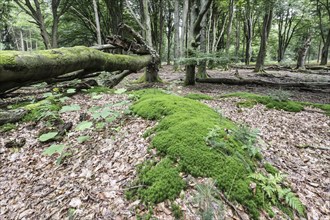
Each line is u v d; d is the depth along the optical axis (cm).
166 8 2731
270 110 548
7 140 357
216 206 188
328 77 1409
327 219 201
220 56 867
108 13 2381
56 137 360
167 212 196
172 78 1282
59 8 2075
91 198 230
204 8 830
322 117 499
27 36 3491
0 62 354
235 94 698
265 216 195
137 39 879
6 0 1575
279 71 1986
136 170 252
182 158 241
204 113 357
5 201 250
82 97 574
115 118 384
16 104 495
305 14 2736
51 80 543
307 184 248
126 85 916
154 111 374
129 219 196
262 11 1538
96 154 307
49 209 228
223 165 230
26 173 293
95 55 563
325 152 337
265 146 336
